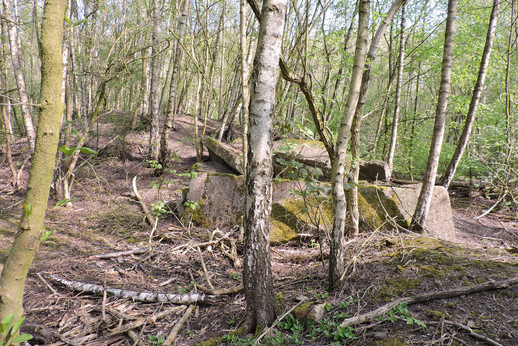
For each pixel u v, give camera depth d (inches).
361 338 97.0
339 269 129.4
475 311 102.7
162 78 541.6
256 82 101.1
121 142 367.2
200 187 231.8
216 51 494.3
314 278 144.6
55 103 55.5
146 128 417.7
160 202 216.8
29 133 306.5
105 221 231.3
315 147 263.3
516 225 238.2
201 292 141.3
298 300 122.6
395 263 138.7
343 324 101.3
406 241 165.3
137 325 118.2
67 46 248.5
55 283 146.5
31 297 135.3
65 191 259.9
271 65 100.7
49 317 123.9
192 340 112.8
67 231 211.6
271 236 199.3
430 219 204.5
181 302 134.3
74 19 378.9
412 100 581.0
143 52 368.8
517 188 265.9
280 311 114.2
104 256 176.4
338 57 318.7
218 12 494.6
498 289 111.1
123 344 111.5
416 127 428.8
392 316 102.7
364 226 198.4
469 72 349.4
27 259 56.4
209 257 183.0
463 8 340.8
